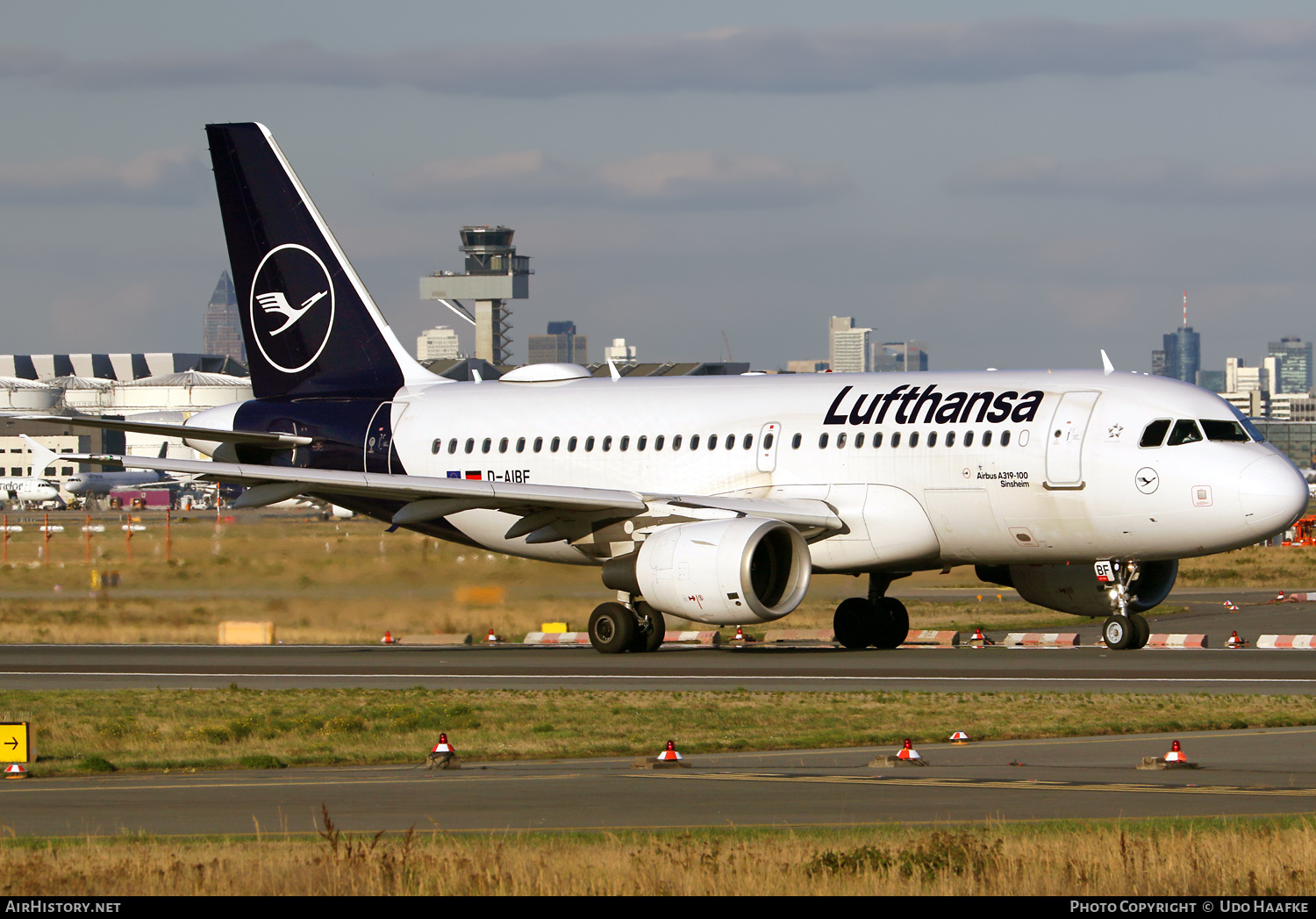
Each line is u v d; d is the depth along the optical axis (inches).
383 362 6441.9
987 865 1788.9
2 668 5044.3
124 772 2913.4
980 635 5767.7
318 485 5447.8
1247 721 3371.1
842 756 2994.6
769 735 3284.9
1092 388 5103.3
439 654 5462.6
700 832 2084.2
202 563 7859.3
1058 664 4662.9
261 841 2063.2
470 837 2055.9
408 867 1803.6
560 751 3083.2
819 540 5359.3
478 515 6151.6
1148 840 1903.3
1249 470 4810.5
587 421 5910.4
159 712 3821.4
